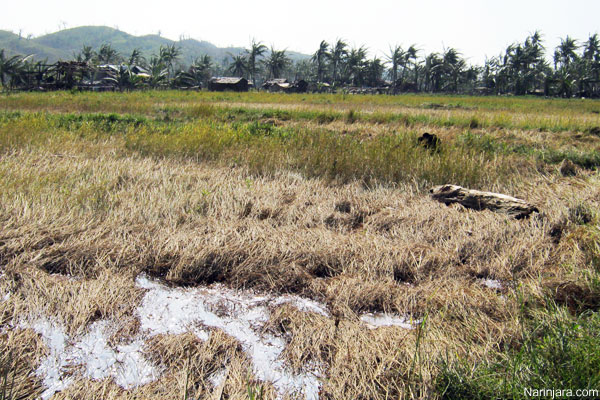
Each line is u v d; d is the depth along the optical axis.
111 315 3.21
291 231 4.66
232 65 75.81
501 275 3.95
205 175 6.54
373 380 2.62
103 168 6.49
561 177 6.85
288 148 7.66
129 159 7.20
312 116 14.14
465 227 4.77
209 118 12.97
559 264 3.99
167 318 3.27
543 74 60.16
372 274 3.88
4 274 3.63
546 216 5.00
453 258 4.18
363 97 31.77
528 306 3.39
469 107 22.34
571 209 5.10
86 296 3.35
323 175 6.70
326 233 4.61
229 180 6.31
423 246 4.37
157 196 5.37
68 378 2.64
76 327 3.07
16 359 2.72
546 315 3.17
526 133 11.37
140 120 11.84
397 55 66.44
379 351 2.86
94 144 8.27
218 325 3.22
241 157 7.41
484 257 4.24
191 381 2.60
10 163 6.35
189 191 5.73
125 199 5.22
